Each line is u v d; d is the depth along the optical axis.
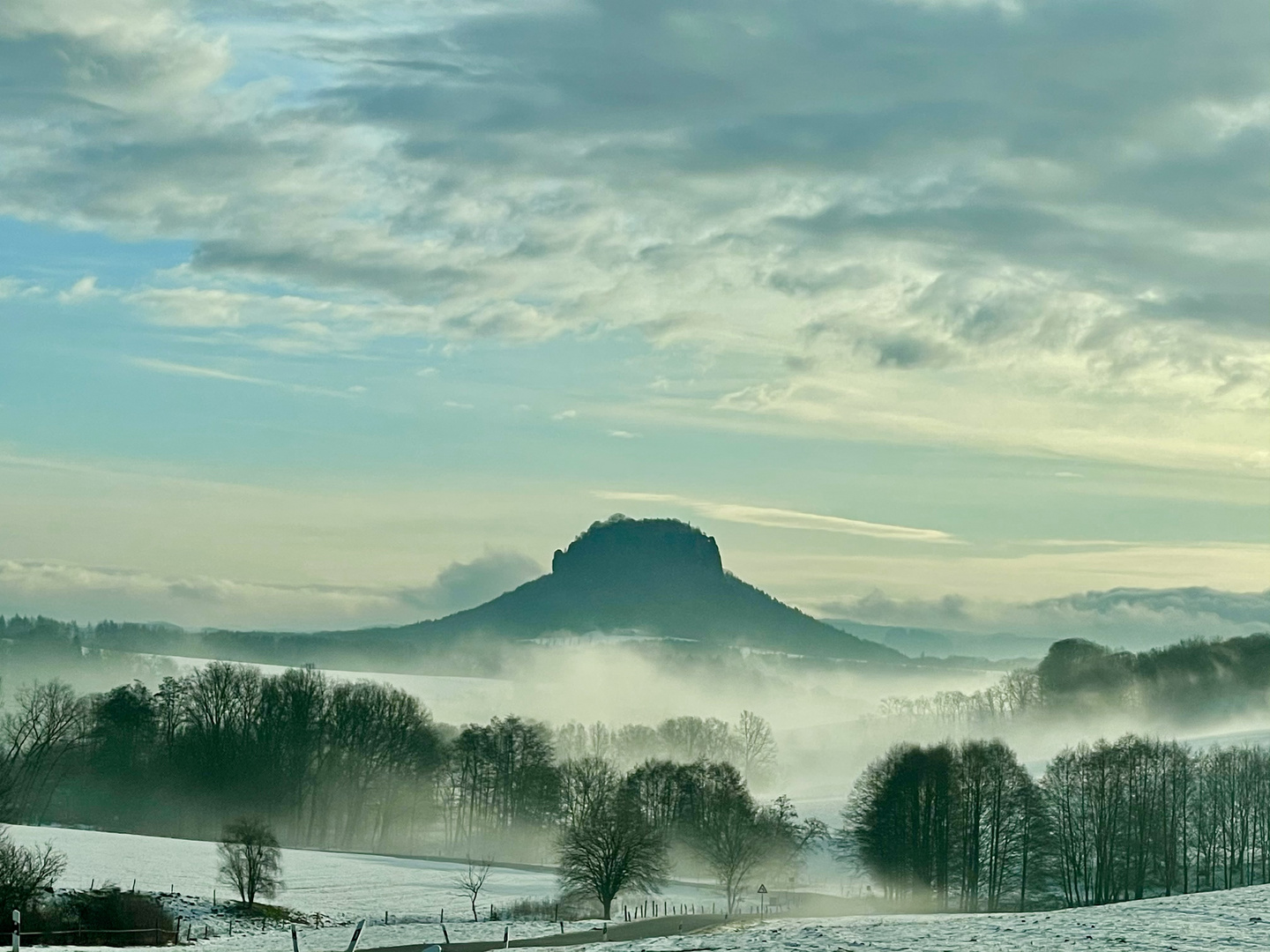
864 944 40.50
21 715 172.62
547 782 180.12
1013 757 155.88
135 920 89.00
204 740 179.88
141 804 173.38
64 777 171.88
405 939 85.94
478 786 187.75
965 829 140.38
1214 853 150.12
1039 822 140.88
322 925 101.25
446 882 126.25
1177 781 155.75
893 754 154.88
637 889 114.69
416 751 187.88
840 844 160.25
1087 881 142.12
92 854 118.06
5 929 82.12
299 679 196.25
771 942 42.84
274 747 184.75
